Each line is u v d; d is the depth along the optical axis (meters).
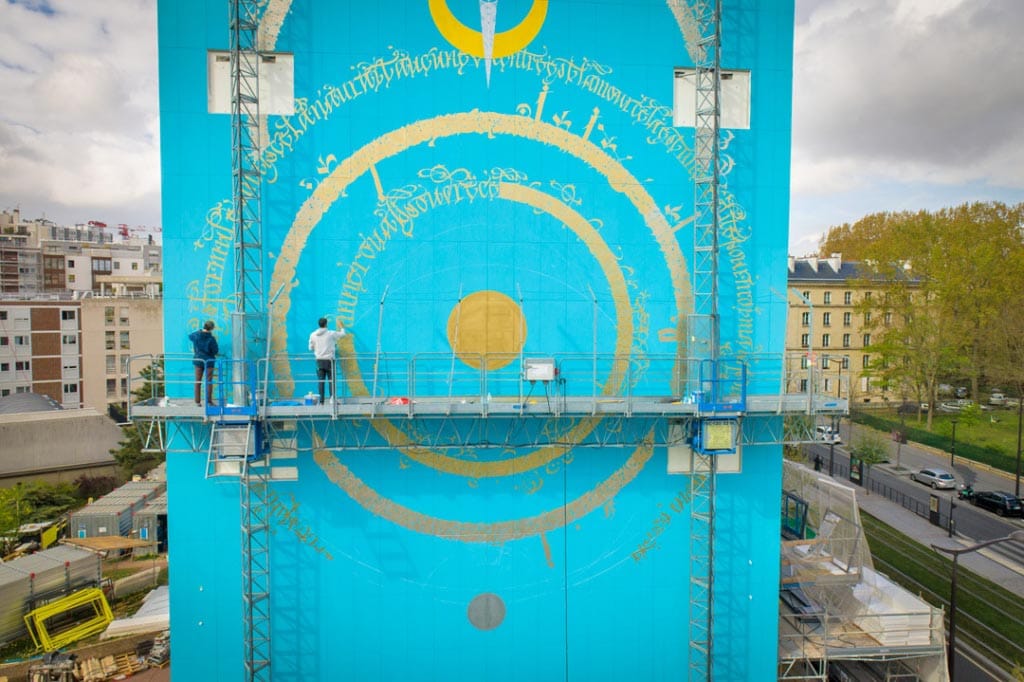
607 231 16.59
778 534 17.30
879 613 18.58
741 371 16.94
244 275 15.20
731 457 17.09
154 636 21.98
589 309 16.62
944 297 54.38
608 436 16.70
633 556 16.92
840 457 51.31
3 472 40.28
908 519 37.47
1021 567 30.64
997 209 61.62
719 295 16.92
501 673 16.75
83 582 25.89
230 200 15.59
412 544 16.44
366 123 15.93
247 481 14.84
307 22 15.65
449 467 16.45
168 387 15.65
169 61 15.34
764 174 16.86
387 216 16.09
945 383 61.94
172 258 15.54
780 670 19.14
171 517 15.71
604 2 16.31
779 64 16.77
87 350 55.88
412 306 16.25
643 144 16.56
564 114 16.34
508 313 16.45
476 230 16.31
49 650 22.66
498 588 16.67
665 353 16.83
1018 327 51.22
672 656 17.14
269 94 15.70
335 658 16.34
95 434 43.34
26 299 55.53
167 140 15.41
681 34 16.52
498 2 16.08
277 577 16.11
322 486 16.16
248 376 14.94
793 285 64.75
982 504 39.34
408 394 16.22
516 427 16.47
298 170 15.80
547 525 16.70
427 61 16.02
